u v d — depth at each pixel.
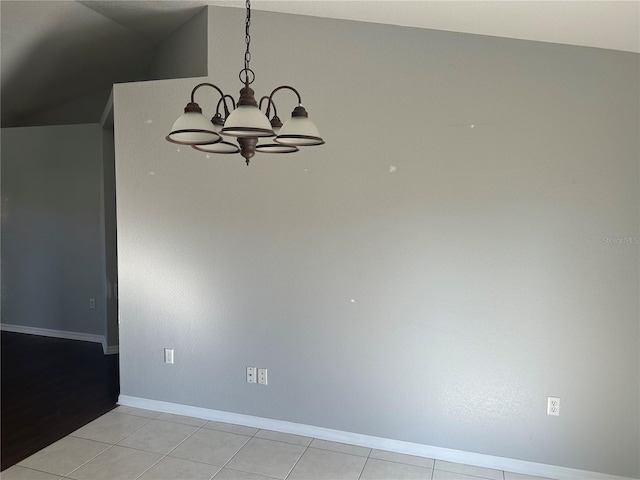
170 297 3.61
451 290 2.97
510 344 2.88
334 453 3.09
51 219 5.64
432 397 3.04
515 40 2.79
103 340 5.48
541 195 2.79
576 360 2.79
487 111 2.86
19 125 6.26
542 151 2.78
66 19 3.95
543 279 2.81
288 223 3.28
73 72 5.20
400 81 3.00
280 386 3.37
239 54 3.31
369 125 3.07
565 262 2.78
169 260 3.59
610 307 2.72
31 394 4.02
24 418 3.57
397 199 3.04
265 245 3.34
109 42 4.50
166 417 3.59
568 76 2.72
